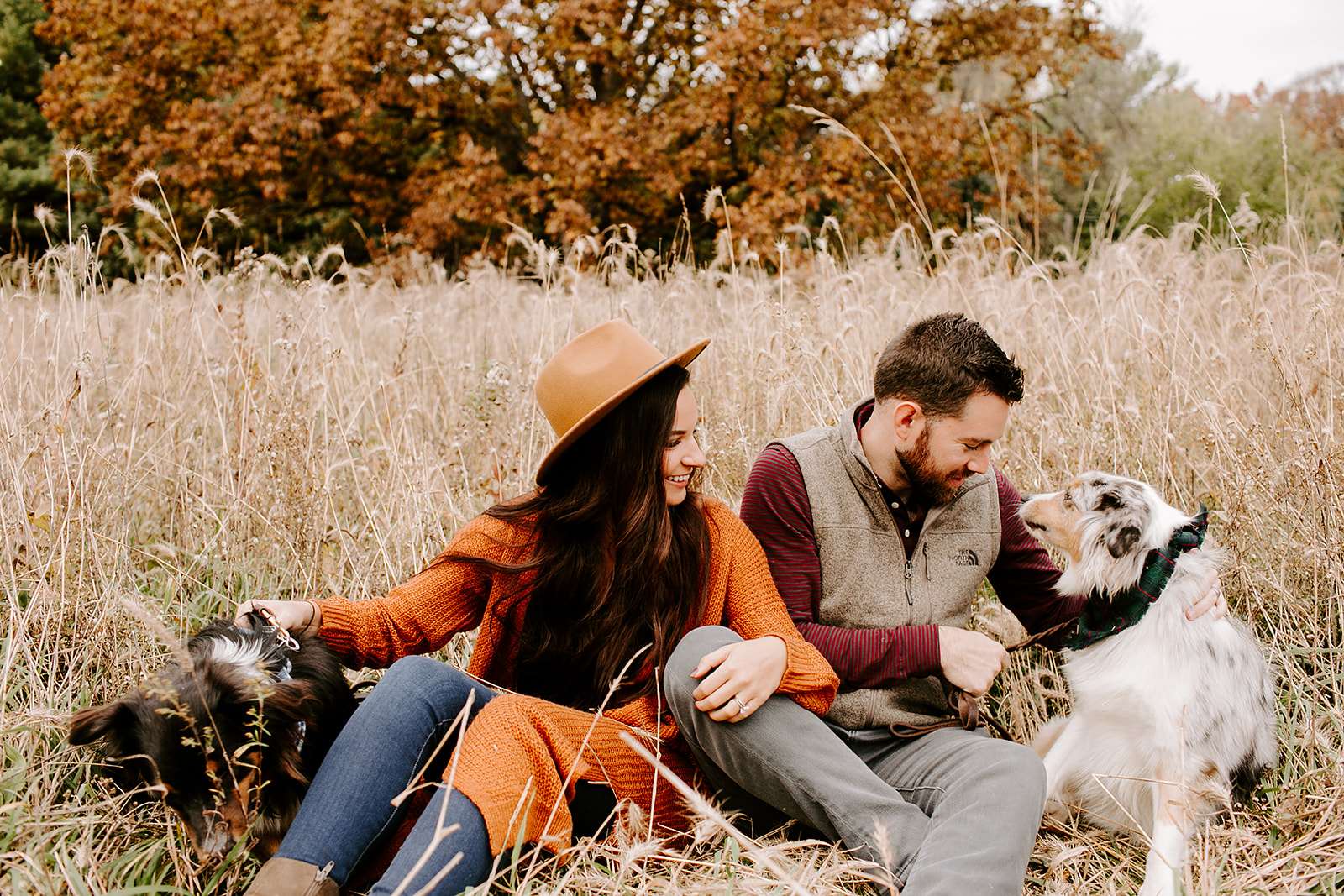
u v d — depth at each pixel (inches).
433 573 100.8
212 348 195.2
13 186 763.4
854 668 94.9
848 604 100.7
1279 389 148.1
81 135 687.7
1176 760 98.0
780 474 101.7
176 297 201.9
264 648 87.7
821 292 206.4
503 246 568.1
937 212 556.7
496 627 101.5
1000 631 126.0
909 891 77.6
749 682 86.4
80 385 133.3
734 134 586.9
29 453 126.4
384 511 150.4
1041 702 124.6
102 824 91.9
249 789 82.8
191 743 77.3
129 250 206.1
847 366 163.0
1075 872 94.2
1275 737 107.7
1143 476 145.2
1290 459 130.0
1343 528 123.2
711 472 155.4
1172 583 101.7
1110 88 868.6
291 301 188.1
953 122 585.6
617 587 95.3
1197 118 785.6
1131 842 102.1
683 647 90.4
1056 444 148.7
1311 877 83.0
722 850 89.0
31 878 77.4
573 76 664.4
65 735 101.7
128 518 147.9
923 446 93.4
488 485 155.1
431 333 235.3
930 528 101.3
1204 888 79.5
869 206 521.0
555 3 625.3
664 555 93.7
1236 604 132.3
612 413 93.7
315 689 86.9
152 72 655.8
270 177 635.5
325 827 77.9
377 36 607.8
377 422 165.6
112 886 84.2
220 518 145.4
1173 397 153.5
